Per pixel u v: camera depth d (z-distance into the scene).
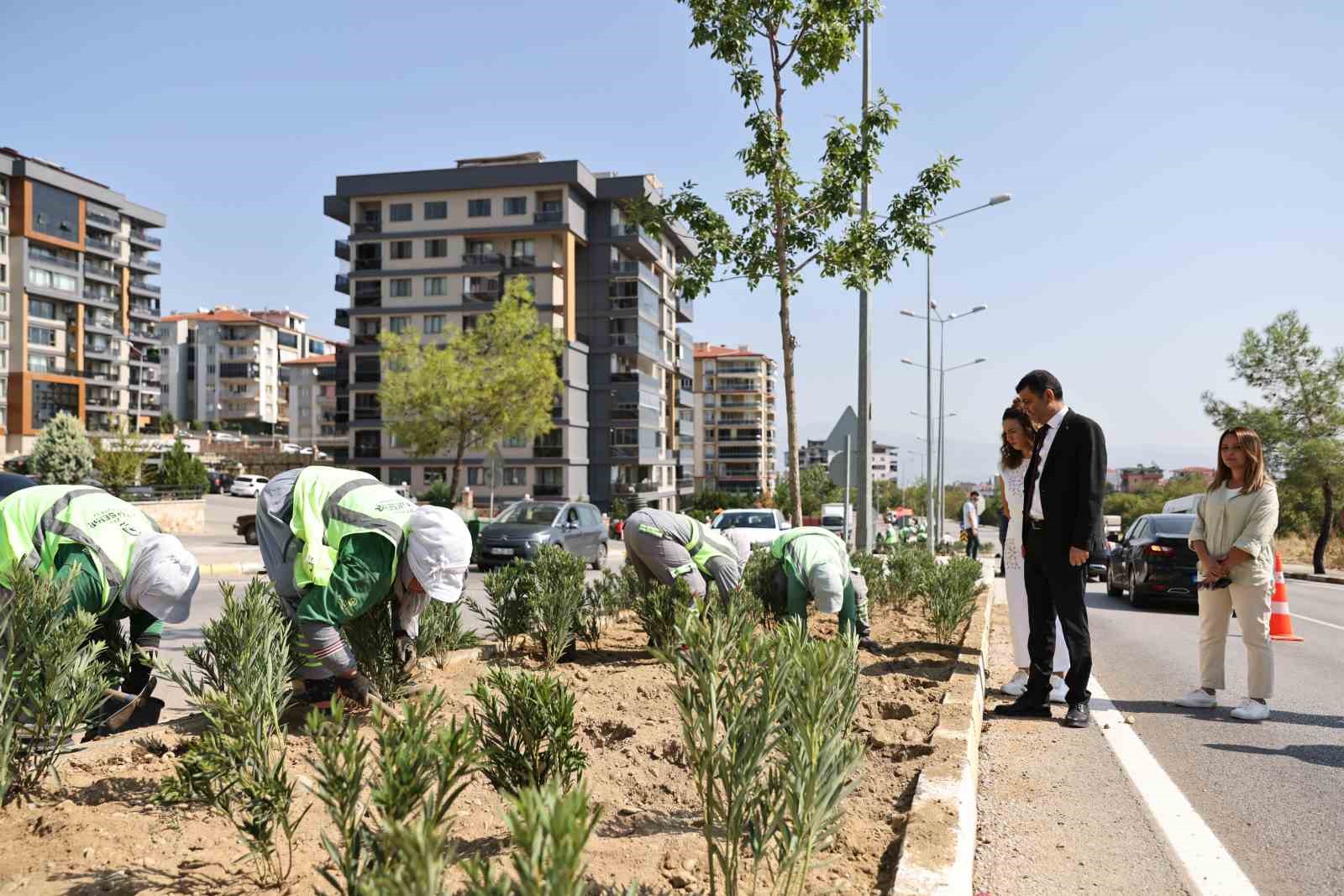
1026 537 5.98
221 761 2.83
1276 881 3.45
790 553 7.10
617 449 64.25
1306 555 32.81
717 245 11.19
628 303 64.31
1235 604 6.33
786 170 10.91
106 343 85.50
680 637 2.69
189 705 3.84
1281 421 26.45
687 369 84.62
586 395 64.12
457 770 2.37
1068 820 4.06
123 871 2.79
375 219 62.75
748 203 11.16
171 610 4.57
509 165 59.94
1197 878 3.45
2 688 3.37
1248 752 5.30
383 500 4.52
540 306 60.09
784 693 2.53
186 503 35.19
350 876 2.21
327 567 4.32
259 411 127.56
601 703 5.12
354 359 62.47
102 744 4.10
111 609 4.63
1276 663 8.88
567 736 3.12
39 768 3.48
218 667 3.94
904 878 2.77
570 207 60.47
